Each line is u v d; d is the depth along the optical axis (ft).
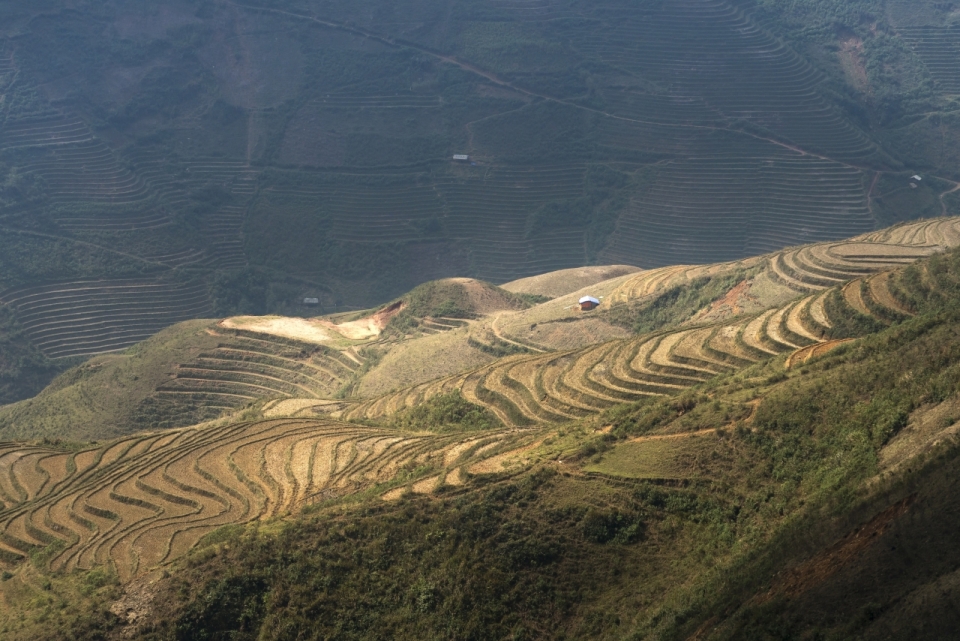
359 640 154.51
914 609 99.66
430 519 173.27
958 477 115.65
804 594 114.73
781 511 153.79
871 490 128.16
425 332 423.64
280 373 400.47
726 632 117.60
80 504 216.13
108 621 158.61
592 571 159.43
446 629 152.56
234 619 159.84
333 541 169.99
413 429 256.32
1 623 168.86
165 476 223.71
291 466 223.10
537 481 178.19
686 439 180.86
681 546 159.94
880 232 363.35
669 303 364.58
